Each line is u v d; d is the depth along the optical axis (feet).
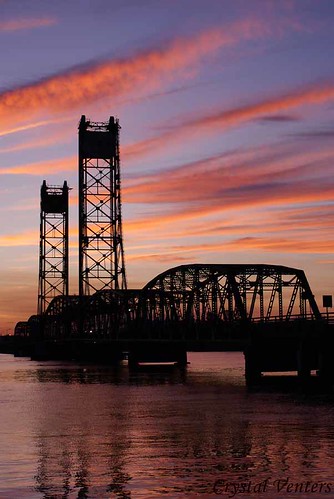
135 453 169.58
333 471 147.13
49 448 178.09
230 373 467.52
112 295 559.38
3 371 529.45
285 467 151.23
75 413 246.27
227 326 388.37
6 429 210.18
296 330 319.68
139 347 546.67
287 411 232.53
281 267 385.09
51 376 460.55
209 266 398.42
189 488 137.59
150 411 246.06
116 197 581.53
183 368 541.34
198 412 238.27
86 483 143.02
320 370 309.63
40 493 136.77
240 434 190.80
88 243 579.48
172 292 438.40
